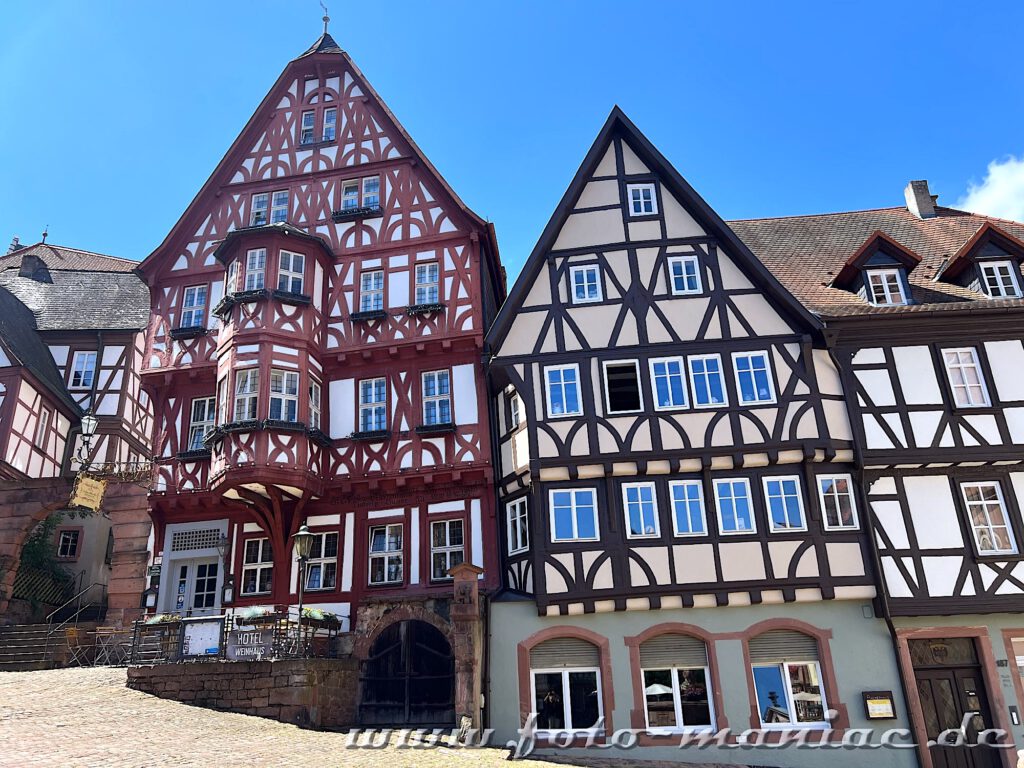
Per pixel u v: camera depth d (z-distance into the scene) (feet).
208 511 55.42
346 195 62.13
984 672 43.42
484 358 52.26
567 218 54.34
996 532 45.85
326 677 43.06
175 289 61.31
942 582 44.55
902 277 51.78
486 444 52.54
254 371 52.75
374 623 48.39
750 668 43.98
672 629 44.98
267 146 64.69
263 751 33.40
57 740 32.01
